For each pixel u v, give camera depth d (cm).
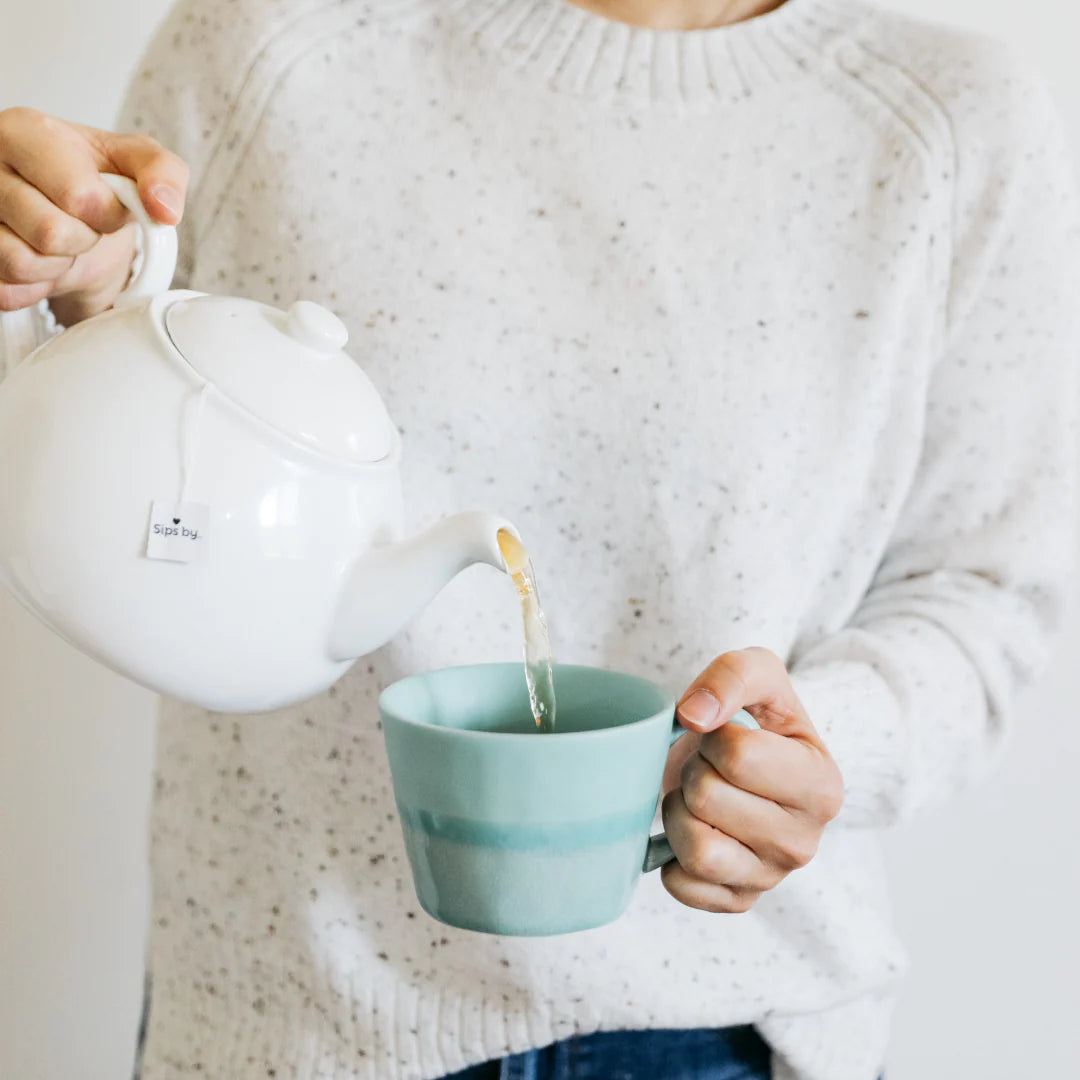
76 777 119
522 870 48
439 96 77
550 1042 76
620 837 49
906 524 84
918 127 77
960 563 82
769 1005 77
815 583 80
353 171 76
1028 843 121
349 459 50
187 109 77
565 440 76
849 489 79
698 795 54
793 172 77
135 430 47
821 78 78
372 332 75
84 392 48
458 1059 76
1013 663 80
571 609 78
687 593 76
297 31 76
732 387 75
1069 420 80
